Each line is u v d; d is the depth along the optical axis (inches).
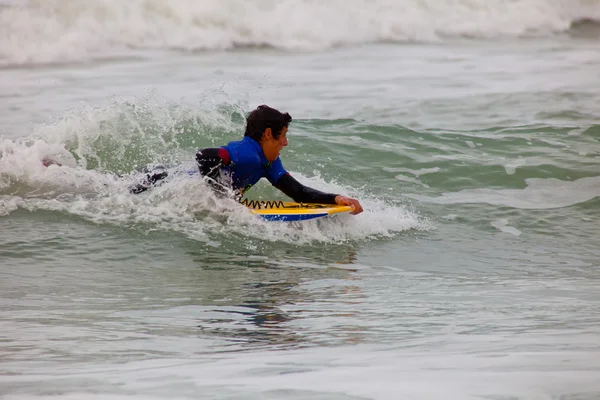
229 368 336.5
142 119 1305.4
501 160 1282.0
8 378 315.6
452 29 2861.7
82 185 1030.4
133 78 2034.9
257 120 948.0
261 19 2586.1
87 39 2353.6
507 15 2960.1
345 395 251.4
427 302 652.7
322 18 2657.5
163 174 1014.4
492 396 240.5
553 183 1191.6
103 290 708.0
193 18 2518.5
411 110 1752.0
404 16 2802.7
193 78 2057.1
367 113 1723.7
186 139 1267.2
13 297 666.2
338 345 459.2
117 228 911.7
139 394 265.9
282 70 2222.0
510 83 2049.7
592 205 1098.7
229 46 2519.7
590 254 904.9
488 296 679.1
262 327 547.8
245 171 959.0
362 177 1184.2
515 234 983.6
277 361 366.9
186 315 604.4
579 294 687.7
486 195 1137.4
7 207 951.0
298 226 957.2
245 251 875.4
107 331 534.6
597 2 3080.7
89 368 371.2
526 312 587.5
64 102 1733.5
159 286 728.3
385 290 716.0
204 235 911.7
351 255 880.9
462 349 388.8
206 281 753.0
